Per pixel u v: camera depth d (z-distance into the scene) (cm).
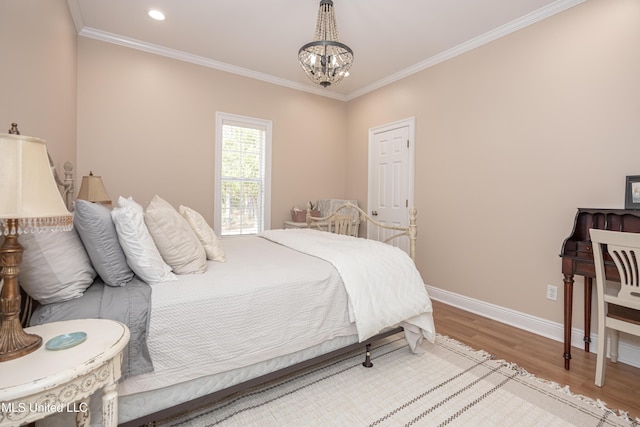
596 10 230
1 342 86
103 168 316
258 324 150
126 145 327
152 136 341
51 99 212
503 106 288
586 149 236
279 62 374
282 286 160
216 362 138
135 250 139
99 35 308
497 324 284
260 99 410
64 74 248
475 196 312
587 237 220
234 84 390
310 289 169
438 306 332
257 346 149
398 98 398
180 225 164
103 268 136
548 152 258
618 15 220
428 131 359
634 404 169
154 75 340
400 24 285
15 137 83
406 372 198
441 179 345
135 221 140
